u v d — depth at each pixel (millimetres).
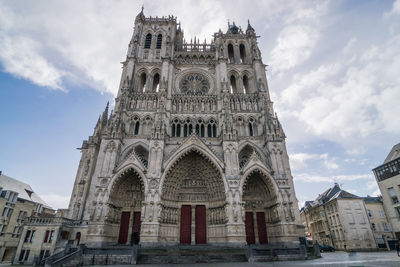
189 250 32188
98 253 29562
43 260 30922
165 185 41938
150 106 51531
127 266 25406
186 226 42219
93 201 38031
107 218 37562
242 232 36469
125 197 43469
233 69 59594
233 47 65500
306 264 22984
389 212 52062
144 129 48688
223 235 39344
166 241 38938
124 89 51562
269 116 47875
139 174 40375
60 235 39156
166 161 41344
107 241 37688
